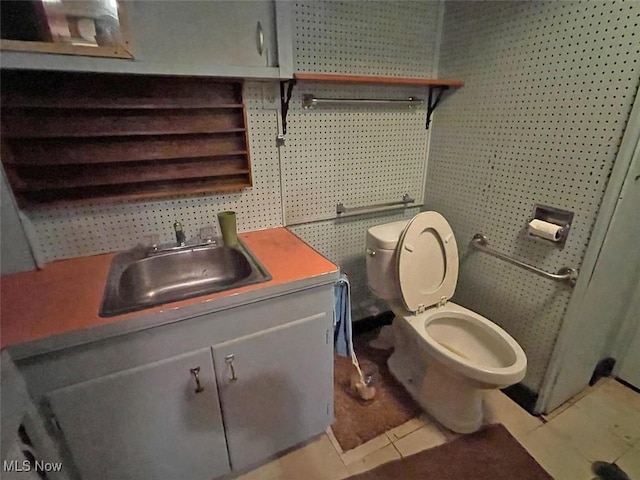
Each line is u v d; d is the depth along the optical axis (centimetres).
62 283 106
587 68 111
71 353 83
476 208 164
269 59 111
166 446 104
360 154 167
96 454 94
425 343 137
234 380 108
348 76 132
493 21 139
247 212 149
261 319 106
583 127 115
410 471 127
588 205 118
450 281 157
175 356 96
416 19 156
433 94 173
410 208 196
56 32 89
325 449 137
